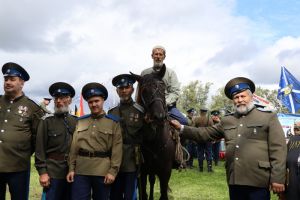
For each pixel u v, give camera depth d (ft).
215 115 47.57
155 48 21.34
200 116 43.16
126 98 17.35
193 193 29.53
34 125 15.17
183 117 21.43
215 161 50.19
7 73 14.69
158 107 16.98
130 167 16.53
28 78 15.52
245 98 13.74
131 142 16.85
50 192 14.99
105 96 15.49
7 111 14.74
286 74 55.57
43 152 15.03
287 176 15.94
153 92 17.30
